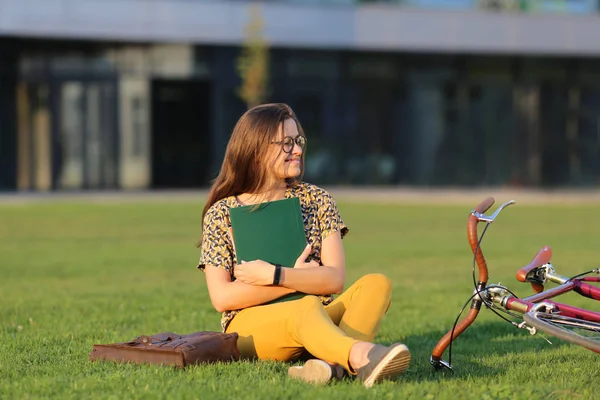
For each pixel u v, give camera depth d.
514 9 36.62
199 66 34.16
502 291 4.79
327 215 5.23
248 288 4.98
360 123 35.75
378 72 35.72
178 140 34.66
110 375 4.86
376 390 4.48
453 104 36.47
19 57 33.00
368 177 36.00
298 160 5.17
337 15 34.59
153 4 33.25
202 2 33.66
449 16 35.34
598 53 36.38
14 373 5.17
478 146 36.78
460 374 5.18
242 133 5.16
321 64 35.22
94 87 33.56
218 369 4.93
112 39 33.16
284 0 34.28
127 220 21.17
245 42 32.75
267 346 5.04
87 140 33.66
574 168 37.41
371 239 16.78
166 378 4.76
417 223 20.77
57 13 32.53
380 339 6.72
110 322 7.52
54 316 7.87
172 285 10.45
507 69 36.78
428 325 7.41
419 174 36.41
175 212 23.69
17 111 33.12
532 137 37.09
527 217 22.77
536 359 5.76
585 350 6.11
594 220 21.83
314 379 4.65
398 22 35.00
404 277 11.05
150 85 33.94
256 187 5.17
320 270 4.98
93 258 13.57
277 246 5.06
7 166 33.16
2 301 8.95
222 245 5.14
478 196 32.28
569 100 37.28
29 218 21.69
